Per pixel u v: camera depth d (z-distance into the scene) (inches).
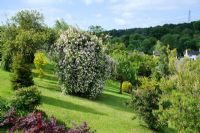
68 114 1190.9
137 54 2822.3
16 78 1382.9
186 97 1037.2
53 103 1386.6
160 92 1502.2
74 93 1739.7
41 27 2213.3
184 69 1125.7
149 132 1270.9
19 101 1028.5
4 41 1979.6
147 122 1314.0
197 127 1026.7
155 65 2832.2
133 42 6131.9
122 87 2219.5
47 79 1994.3
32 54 1963.6
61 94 1649.9
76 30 1760.6
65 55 1716.3
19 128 925.8
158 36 6663.4
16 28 2062.0
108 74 1791.3
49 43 1851.6
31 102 1037.2
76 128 947.3
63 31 1782.7
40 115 957.2
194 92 1056.2
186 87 1061.8
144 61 2847.0
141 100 1336.1
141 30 7052.2
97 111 1449.3
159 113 1269.7
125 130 1202.6
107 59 1782.7
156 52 4505.4
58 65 1731.1
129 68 2191.2
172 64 1234.0
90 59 1716.3
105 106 1593.3
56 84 1882.4
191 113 1027.9
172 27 6776.6
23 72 1387.8
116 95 1987.0
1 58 2055.9
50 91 1662.2
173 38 6092.5
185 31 6432.1
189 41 5979.3
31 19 2209.6
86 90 1715.1
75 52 1713.8
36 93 1059.9
